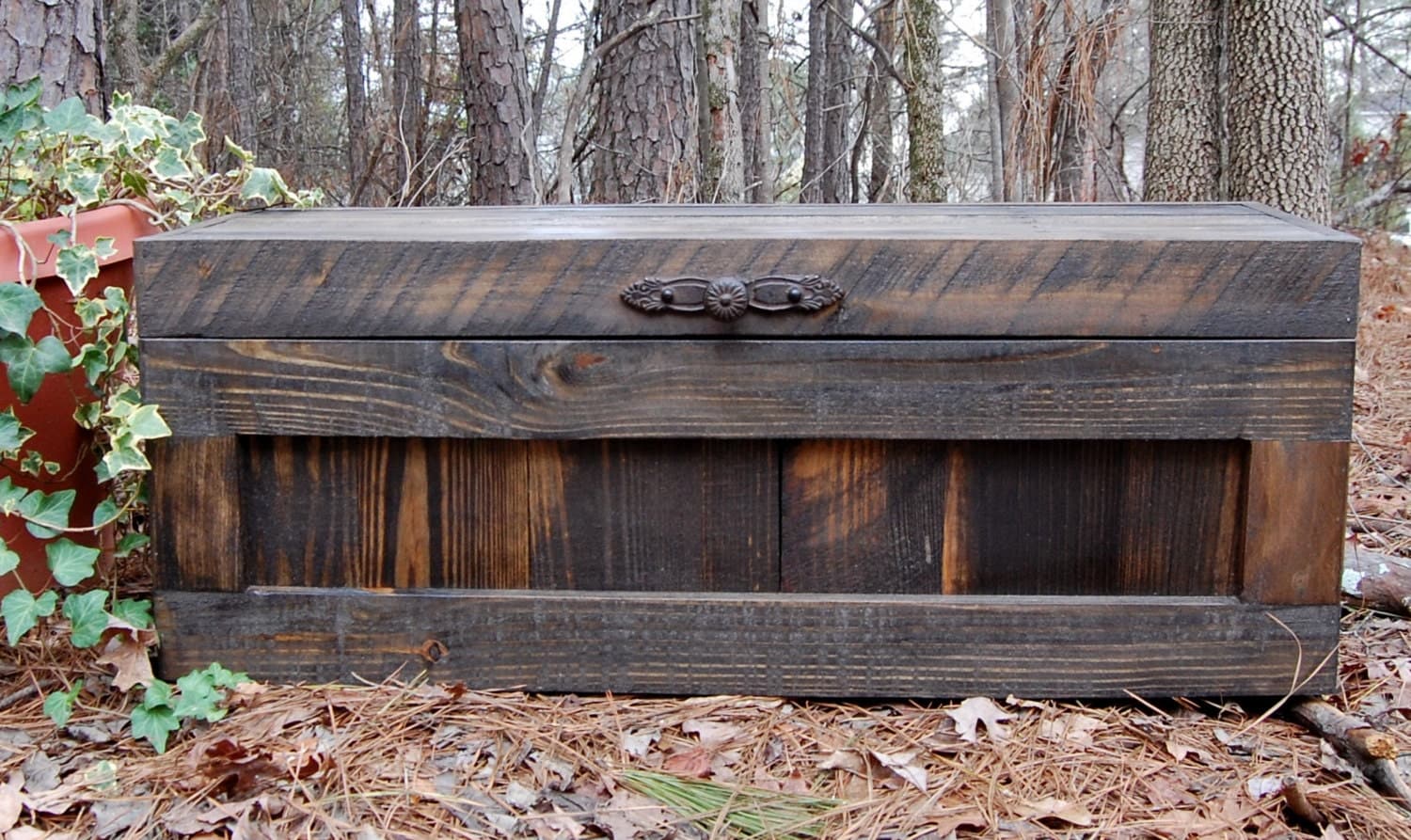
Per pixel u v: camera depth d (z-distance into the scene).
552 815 1.34
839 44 10.95
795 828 1.33
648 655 1.63
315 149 12.49
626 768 1.45
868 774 1.45
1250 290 1.48
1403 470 3.01
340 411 1.55
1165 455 1.56
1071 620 1.59
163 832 1.30
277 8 12.87
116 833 1.29
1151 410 1.51
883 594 1.61
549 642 1.63
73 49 2.46
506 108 4.71
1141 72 11.57
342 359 1.54
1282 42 5.44
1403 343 5.08
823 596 1.61
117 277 1.94
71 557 1.57
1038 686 1.61
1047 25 7.03
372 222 1.80
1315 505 1.53
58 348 1.61
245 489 1.61
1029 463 1.57
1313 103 5.50
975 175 13.05
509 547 1.62
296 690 1.62
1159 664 1.59
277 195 2.14
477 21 4.64
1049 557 1.59
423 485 1.61
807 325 1.51
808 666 1.62
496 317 1.53
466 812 1.35
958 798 1.40
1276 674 1.58
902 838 1.31
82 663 1.68
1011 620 1.59
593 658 1.63
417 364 1.54
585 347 1.53
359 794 1.37
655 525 1.61
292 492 1.62
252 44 11.77
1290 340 1.49
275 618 1.62
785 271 1.50
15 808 1.31
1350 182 12.02
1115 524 1.58
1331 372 1.49
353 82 9.61
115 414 1.53
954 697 1.63
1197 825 1.34
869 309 1.51
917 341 1.51
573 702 1.63
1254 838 1.32
